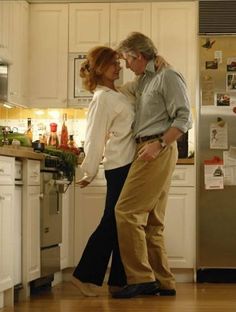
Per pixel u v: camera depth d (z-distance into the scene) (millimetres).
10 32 5180
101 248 4191
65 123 5934
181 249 5266
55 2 5648
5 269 3830
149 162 4031
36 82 5660
